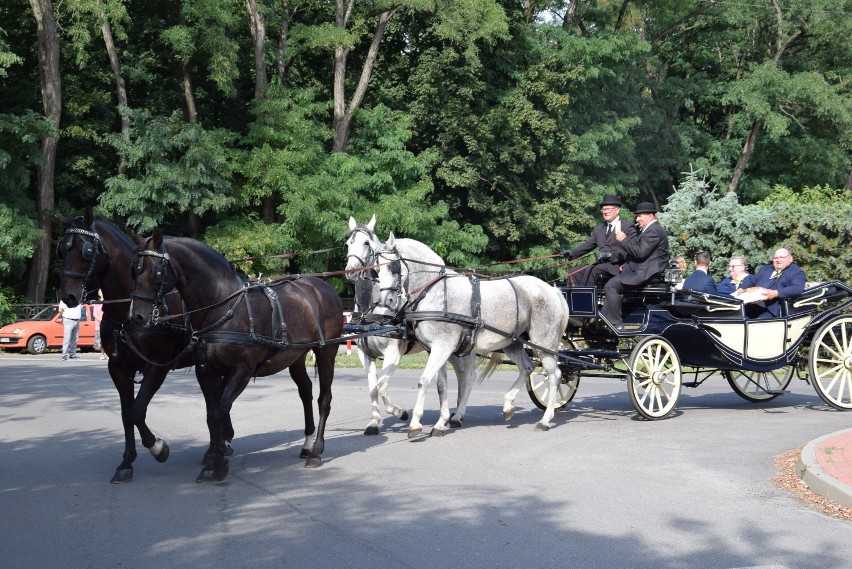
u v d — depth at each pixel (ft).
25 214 100.27
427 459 31.48
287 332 30.48
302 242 107.24
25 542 21.33
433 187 113.09
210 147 101.50
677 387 41.04
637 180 140.56
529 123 120.37
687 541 21.29
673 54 167.53
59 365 69.77
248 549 20.70
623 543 21.11
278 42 123.65
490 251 132.36
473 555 20.17
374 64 129.08
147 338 28.53
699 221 73.87
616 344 43.29
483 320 36.94
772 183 159.12
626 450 32.76
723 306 41.50
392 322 36.45
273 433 37.83
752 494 26.02
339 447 34.30
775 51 158.61
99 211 99.19
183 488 27.12
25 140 95.61
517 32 125.70
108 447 34.17
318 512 24.08
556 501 25.11
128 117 101.91
